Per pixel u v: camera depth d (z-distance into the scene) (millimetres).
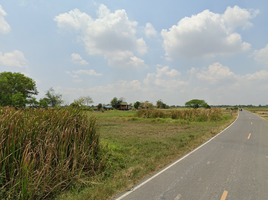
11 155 3404
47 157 3709
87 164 4477
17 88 27438
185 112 24141
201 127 15055
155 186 3650
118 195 3301
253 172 4375
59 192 3459
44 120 4391
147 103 82875
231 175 4184
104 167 4785
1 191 2932
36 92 31328
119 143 8461
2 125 3510
